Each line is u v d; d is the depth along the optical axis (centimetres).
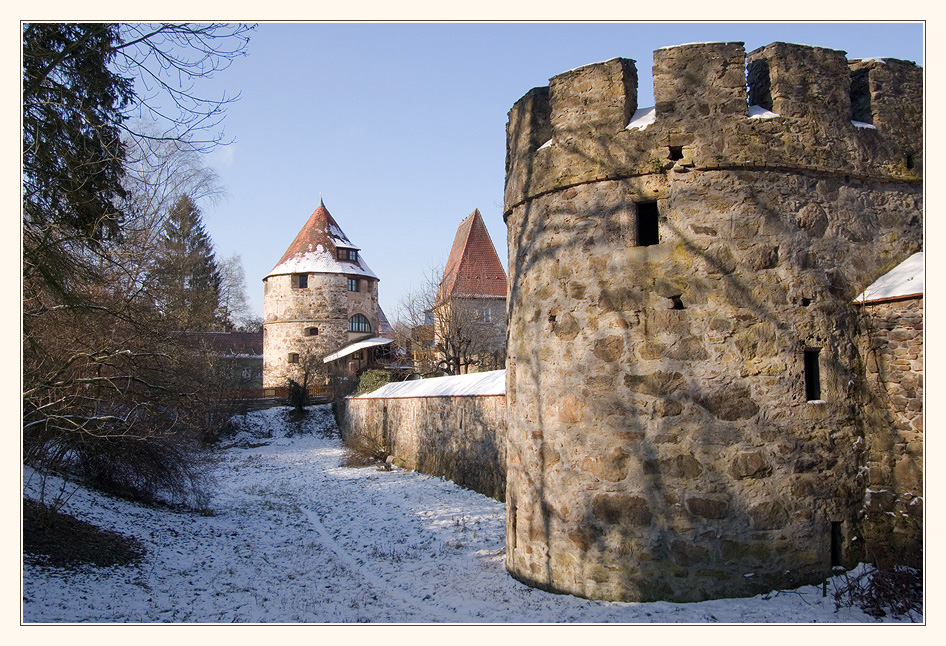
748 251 830
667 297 843
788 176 841
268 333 4850
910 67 895
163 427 1530
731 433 816
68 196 1056
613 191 878
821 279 843
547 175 928
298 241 4922
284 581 1052
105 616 801
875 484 841
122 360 1366
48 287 1091
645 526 832
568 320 905
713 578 809
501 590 935
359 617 844
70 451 1472
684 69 851
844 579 815
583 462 877
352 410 3409
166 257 1931
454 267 4225
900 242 880
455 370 3547
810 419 827
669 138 848
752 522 808
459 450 1952
